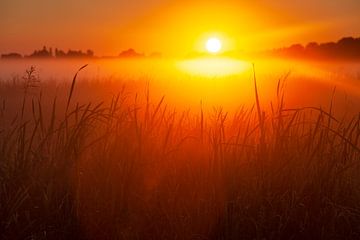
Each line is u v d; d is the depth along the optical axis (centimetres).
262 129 340
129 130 349
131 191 310
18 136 360
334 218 302
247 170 328
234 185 313
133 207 308
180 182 322
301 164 330
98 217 302
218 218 304
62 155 317
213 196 308
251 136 391
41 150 326
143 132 355
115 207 304
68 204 305
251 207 306
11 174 311
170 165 333
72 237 300
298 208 306
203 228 302
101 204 305
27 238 286
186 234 297
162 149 349
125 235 292
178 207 308
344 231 305
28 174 310
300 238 302
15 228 287
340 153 351
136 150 327
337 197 321
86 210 304
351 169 347
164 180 325
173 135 376
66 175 312
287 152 338
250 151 345
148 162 331
